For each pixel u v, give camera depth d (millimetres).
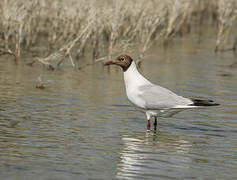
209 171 9367
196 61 22562
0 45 23328
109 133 11664
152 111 12320
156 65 21172
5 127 11641
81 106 14070
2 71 18516
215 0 38688
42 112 13188
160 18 25906
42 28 27391
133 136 11539
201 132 12141
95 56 22234
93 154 10047
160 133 11953
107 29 23562
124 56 12641
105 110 13820
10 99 14391
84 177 8758
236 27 33469
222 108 14531
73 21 24406
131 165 9484
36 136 11078
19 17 22500
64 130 11680
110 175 8906
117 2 23469
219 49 26172
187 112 14125
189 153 10430
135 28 23656
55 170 9031
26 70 19016
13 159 9477
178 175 9070
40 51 22984
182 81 18094
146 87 12477
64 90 15984
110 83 17578
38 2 25719
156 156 10117
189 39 29203
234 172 9367
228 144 11203
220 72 20219
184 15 29125
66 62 21188
